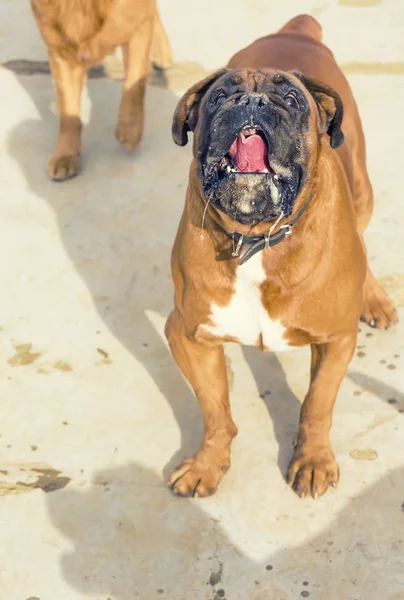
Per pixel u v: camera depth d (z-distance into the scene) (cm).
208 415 355
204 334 327
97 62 536
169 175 545
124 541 341
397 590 314
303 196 289
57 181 550
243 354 418
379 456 363
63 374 418
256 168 277
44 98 634
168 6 737
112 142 581
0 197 541
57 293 465
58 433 389
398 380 396
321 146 304
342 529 337
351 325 326
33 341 437
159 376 413
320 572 322
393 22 686
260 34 683
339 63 638
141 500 357
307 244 301
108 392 407
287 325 316
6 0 777
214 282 310
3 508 357
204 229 304
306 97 284
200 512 349
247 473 362
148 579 327
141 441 382
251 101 261
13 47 700
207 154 271
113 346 431
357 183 393
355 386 395
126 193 532
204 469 358
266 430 380
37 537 345
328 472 351
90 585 327
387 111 585
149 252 486
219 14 718
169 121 595
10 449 383
